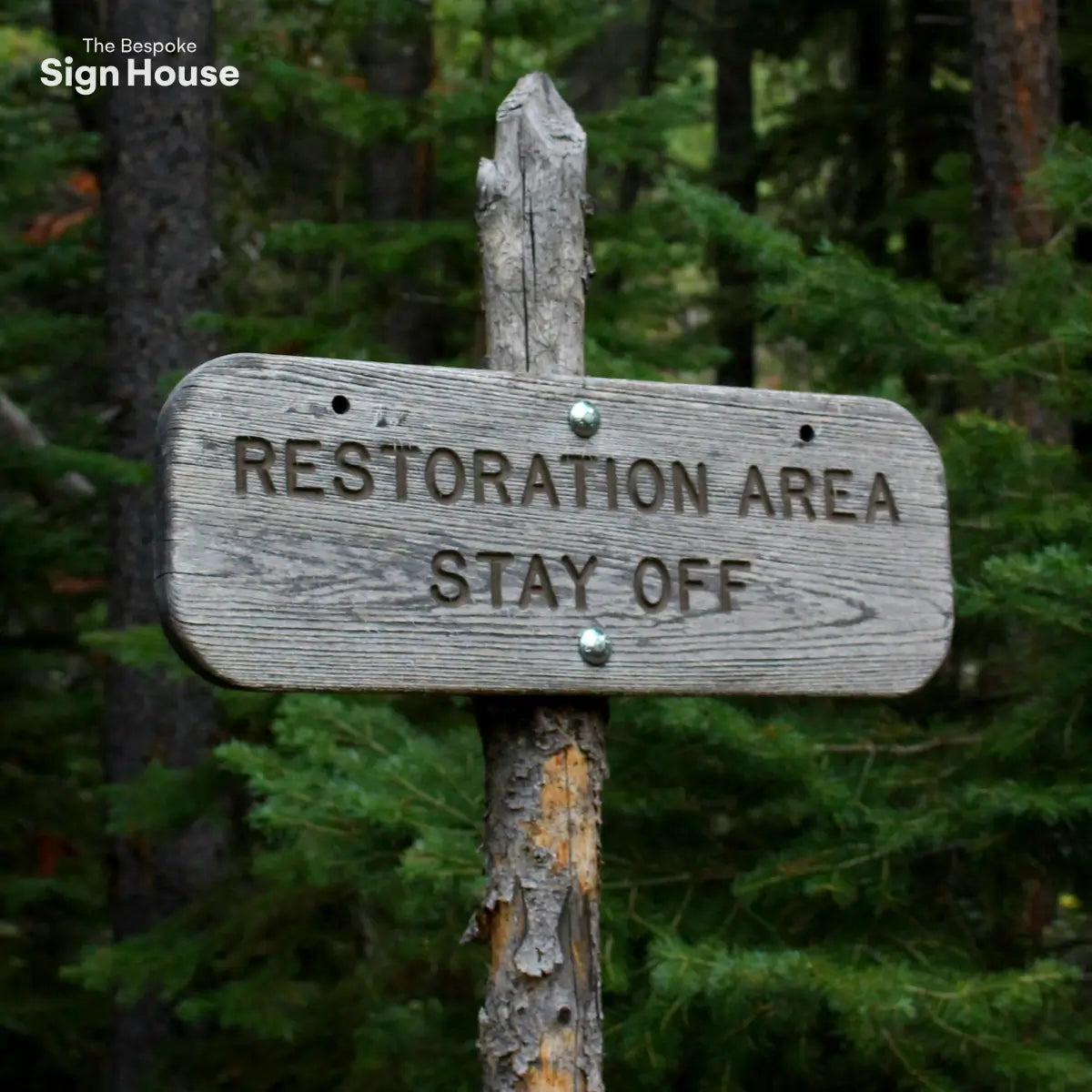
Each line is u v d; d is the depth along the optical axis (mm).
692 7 12469
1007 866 4473
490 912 2654
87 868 9406
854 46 10742
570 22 6672
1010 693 4527
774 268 4500
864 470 2865
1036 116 5898
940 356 4496
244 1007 6055
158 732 7836
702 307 10344
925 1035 3834
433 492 2504
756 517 2756
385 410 2488
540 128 2883
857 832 4262
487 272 2838
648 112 6594
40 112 10242
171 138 8086
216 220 9922
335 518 2430
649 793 4602
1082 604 3734
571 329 2828
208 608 2332
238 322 6801
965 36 9664
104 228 8289
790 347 11258
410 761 4531
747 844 4633
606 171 12172
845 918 4387
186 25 8141
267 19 9555
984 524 4320
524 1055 2580
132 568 7930
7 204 8781
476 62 7367
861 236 9617
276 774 4594
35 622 9273
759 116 13859
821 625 2781
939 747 4477
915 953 4230
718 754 4516
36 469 7531
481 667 2502
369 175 9742
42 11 11195
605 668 2594
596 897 2666
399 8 6789
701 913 4402
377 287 7312
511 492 2562
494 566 2535
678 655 2650
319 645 2396
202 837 7777
